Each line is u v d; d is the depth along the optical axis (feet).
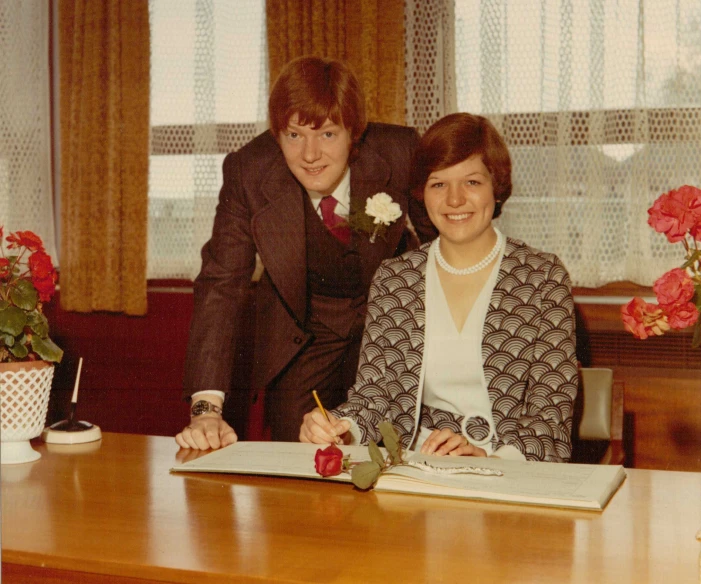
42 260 5.23
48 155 11.45
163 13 10.63
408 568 3.28
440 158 6.10
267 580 3.19
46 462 5.09
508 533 3.69
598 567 3.28
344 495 4.29
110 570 3.41
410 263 6.55
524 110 9.38
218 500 4.24
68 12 10.93
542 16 9.23
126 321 11.17
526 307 6.07
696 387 9.30
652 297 9.48
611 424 6.86
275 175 7.11
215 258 7.15
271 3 9.93
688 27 8.90
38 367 5.17
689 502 4.16
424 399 6.29
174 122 10.71
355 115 6.57
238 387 10.65
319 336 7.67
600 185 9.29
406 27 9.71
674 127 9.01
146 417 11.24
